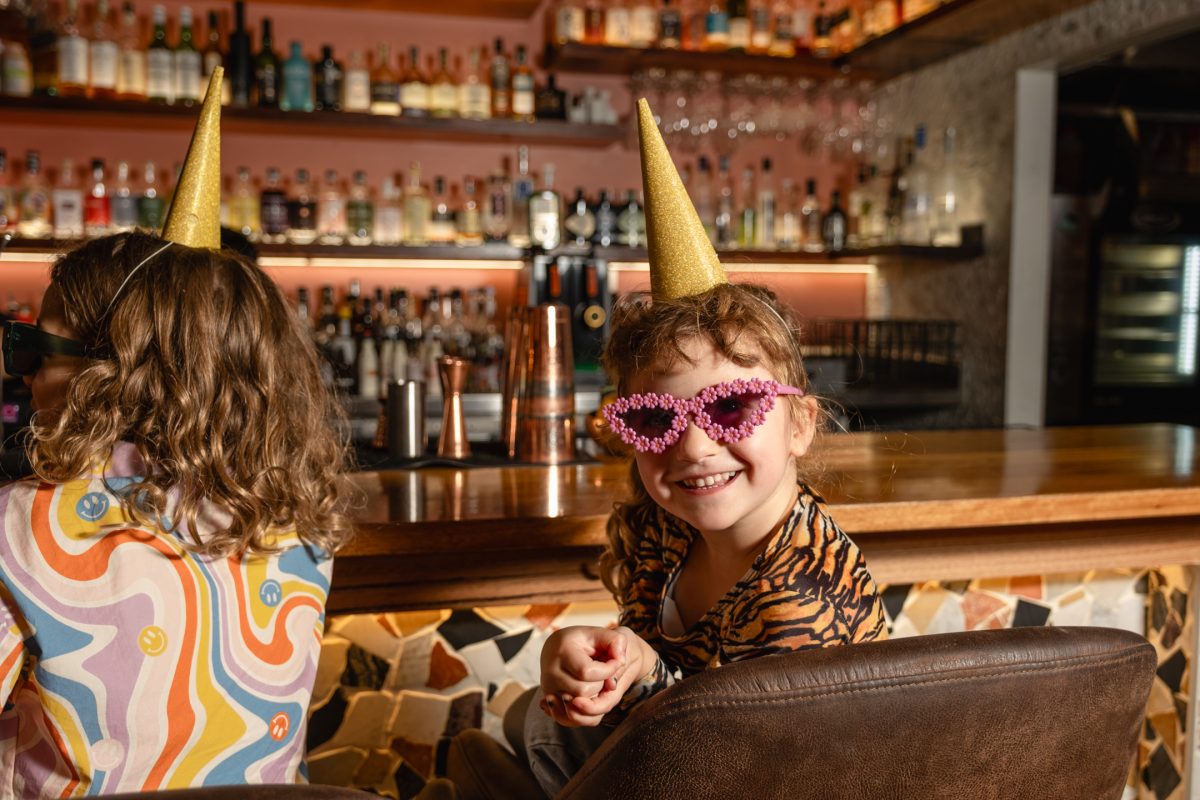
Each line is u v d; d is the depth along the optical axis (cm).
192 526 83
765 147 410
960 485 146
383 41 360
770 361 93
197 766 79
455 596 133
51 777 77
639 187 389
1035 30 328
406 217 350
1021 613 162
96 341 87
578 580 138
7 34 322
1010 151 341
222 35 349
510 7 358
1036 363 345
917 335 380
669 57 356
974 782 61
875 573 144
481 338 358
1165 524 154
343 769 138
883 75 396
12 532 77
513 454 186
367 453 187
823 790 58
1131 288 346
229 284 91
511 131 345
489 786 98
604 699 77
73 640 75
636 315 94
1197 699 158
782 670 57
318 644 94
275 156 360
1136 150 340
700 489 90
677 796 56
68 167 326
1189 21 270
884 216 387
